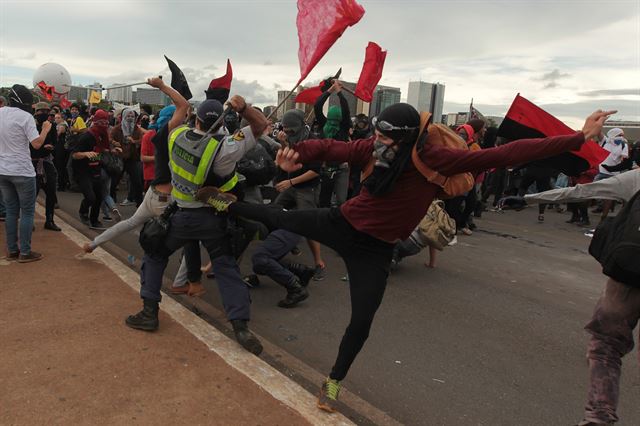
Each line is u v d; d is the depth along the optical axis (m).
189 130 3.41
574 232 9.69
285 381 3.08
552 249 8.04
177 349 3.36
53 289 4.27
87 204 6.93
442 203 5.98
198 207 3.41
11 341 3.29
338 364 2.80
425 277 6.03
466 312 4.91
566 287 5.97
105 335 3.46
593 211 12.73
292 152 2.66
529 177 10.45
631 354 4.14
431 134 2.50
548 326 4.68
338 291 5.24
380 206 2.58
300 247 7.14
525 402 3.30
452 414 3.12
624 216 2.59
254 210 3.02
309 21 2.95
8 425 2.44
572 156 3.31
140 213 4.23
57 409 2.59
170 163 3.41
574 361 3.96
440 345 4.11
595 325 2.74
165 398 2.78
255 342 3.40
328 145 2.68
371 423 2.90
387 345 4.05
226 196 3.22
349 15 2.78
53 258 5.11
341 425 2.69
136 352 3.26
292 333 4.15
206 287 5.05
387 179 2.51
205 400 2.79
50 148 6.06
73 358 3.12
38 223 6.65
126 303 4.06
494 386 3.49
